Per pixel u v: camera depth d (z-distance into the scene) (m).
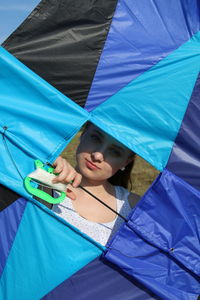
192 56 1.79
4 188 1.69
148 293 1.75
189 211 1.80
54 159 1.69
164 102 1.78
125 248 1.75
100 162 1.86
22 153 1.69
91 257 1.73
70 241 1.71
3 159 1.67
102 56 1.73
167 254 1.79
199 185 1.81
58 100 1.69
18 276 1.68
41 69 1.69
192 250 1.79
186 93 1.79
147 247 1.77
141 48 1.76
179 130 1.79
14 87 1.68
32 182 1.68
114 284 1.73
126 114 1.75
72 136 1.70
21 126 1.68
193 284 1.79
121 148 1.87
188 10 1.78
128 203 2.05
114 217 1.98
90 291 1.71
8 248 1.69
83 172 1.90
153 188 1.78
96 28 1.73
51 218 1.69
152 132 1.79
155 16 1.77
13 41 1.68
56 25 1.70
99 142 1.87
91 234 1.87
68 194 1.78
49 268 1.69
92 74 1.73
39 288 1.68
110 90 1.74
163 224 1.78
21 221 1.69
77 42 1.72
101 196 1.99
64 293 1.69
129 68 1.75
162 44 1.78
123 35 1.75
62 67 1.71
